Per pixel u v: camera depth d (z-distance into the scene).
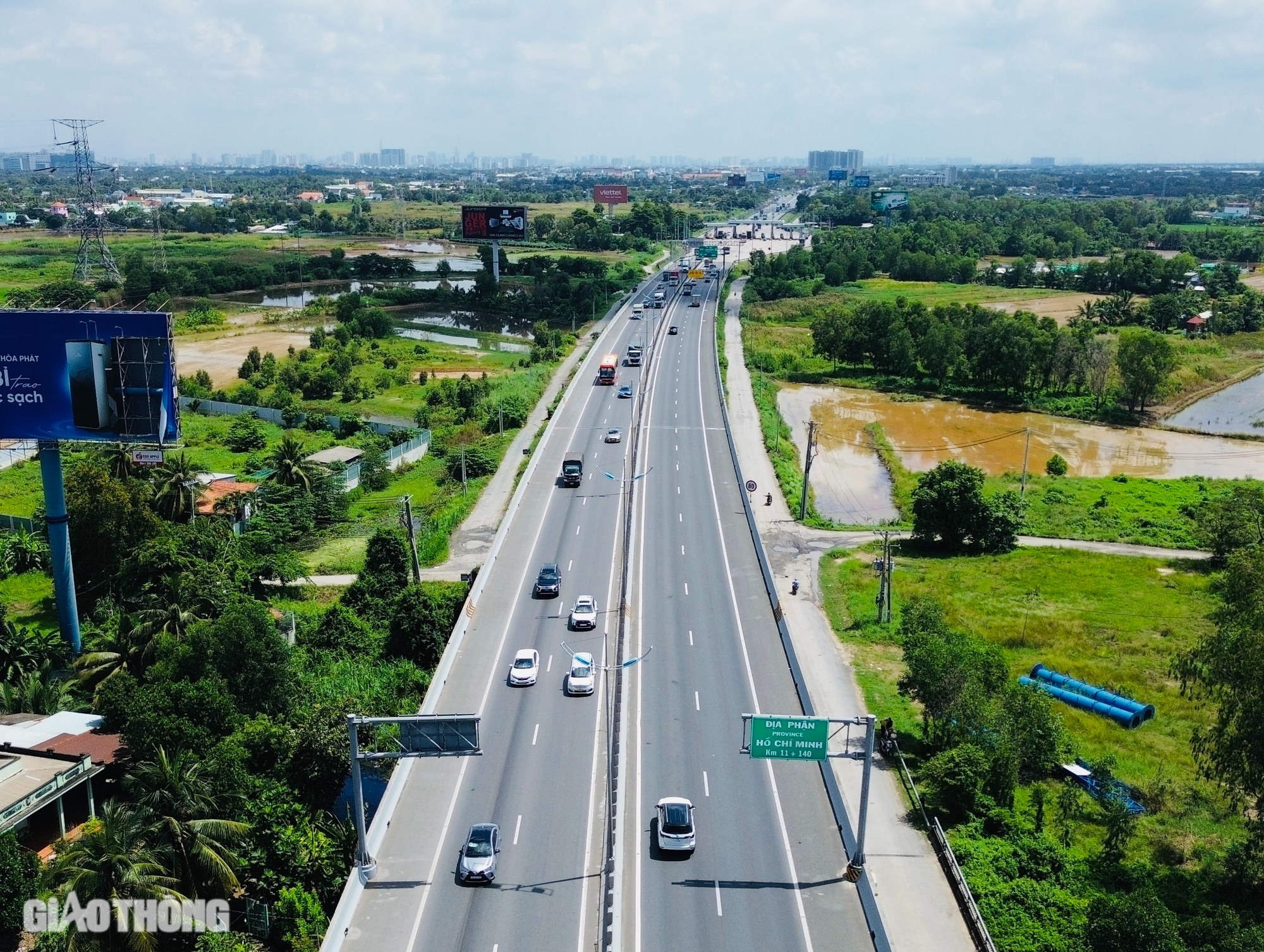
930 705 71.12
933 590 100.69
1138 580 104.12
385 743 66.19
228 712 64.50
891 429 167.00
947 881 57.66
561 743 67.12
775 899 53.38
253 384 172.88
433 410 158.25
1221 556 108.12
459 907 51.97
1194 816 64.88
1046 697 71.50
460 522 113.69
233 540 95.50
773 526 118.69
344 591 95.31
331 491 117.19
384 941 49.56
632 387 168.12
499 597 90.38
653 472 126.56
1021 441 160.38
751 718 54.31
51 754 60.16
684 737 68.50
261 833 56.00
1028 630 91.38
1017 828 61.56
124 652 72.06
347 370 178.88
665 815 57.31
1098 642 89.88
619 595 91.06
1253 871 56.53
